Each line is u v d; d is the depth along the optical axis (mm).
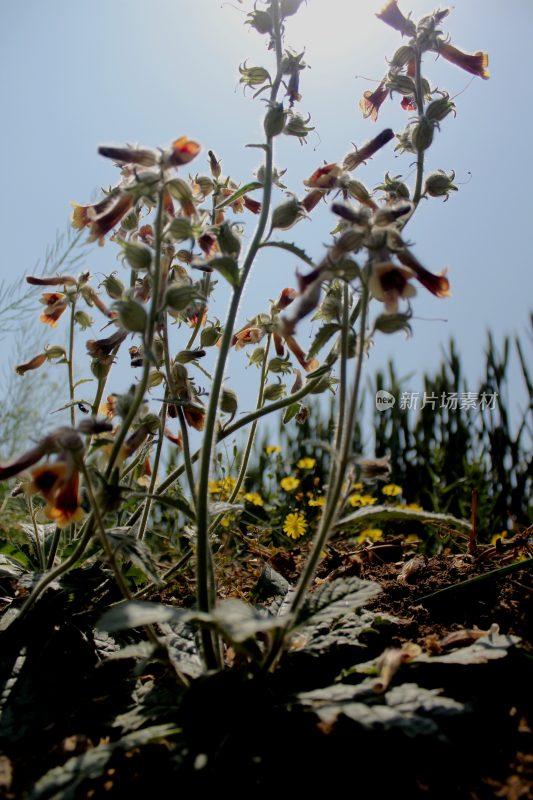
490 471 873
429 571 519
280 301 478
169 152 347
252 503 836
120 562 476
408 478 939
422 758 321
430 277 362
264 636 396
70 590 422
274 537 752
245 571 602
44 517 506
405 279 331
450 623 445
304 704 324
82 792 308
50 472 328
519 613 443
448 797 298
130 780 314
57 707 369
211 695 314
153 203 378
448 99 430
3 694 373
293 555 649
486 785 304
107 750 293
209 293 469
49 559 504
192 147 345
